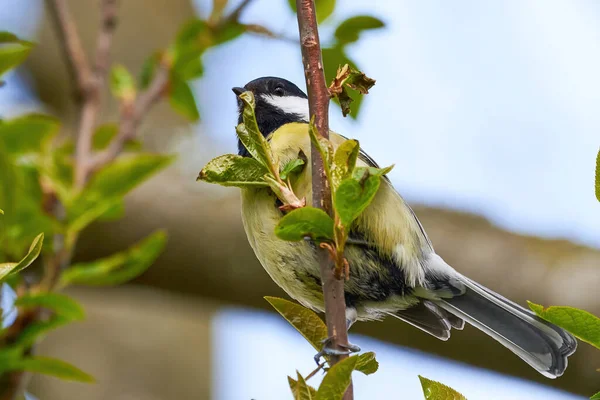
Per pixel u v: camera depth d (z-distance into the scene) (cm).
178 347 1331
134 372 1285
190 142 1188
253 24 750
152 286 1059
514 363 1012
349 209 406
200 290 1055
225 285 1044
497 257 1033
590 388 997
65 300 577
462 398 402
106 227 1012
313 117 423
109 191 662
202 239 1031
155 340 1320
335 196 402
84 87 721
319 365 432
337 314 410
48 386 1233
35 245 420
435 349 1033
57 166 687
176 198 1045
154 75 791
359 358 405
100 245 1016
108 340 1289
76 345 1266
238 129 448
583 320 397
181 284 1051
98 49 740
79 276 657
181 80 767
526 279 1014
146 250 675
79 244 1015
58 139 1056
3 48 596
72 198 652
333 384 383
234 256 1031
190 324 1355
